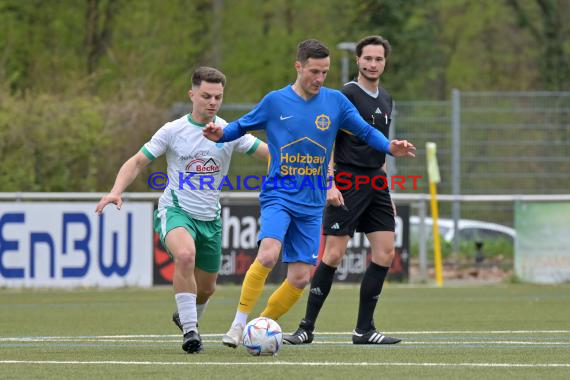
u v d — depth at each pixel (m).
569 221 53.44
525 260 54.38
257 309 39.44
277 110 24.19
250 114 24.30
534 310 38.69
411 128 67.06
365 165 26.38
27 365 21.64
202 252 25.55
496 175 67.06
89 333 30.44
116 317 36.34
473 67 124.06
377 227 26.72
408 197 54.38
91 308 40.28
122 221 49.34
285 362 22.00
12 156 64.25
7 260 48.16
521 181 67.12
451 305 41.19
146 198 50.78
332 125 24.42
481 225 66.69
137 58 94.88
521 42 122.25
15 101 66.62
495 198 55.22
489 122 67.06
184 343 23.66
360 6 95.38
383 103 26.92
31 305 41.62
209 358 22.81
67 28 101.50
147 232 49.66
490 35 124.38
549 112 67.12
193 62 109.06
